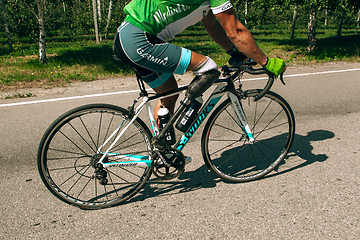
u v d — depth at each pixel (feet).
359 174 8.00
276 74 6.34
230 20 5.77
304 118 12.31
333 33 108.37
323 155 9.13
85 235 6.07
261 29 141.90
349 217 6.35
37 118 12.76
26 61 30.45
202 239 5.87
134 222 6.47
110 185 7.80
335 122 11.78
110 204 7.06
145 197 7.42
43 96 16.11
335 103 14.15
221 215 6.58
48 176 6.66
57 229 6.26
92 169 8.64
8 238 5.99
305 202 6.92
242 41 5.90
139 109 6.75
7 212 6.81
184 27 6.10
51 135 6.43
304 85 17.72
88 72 22.79
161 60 5.81
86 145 10.06
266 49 41.73
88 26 92.99
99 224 6.43
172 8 5.56
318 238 5.79
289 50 39.91
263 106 12.62
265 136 10.52
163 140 6.81
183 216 6.60
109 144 6.97
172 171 7.53
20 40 91.50
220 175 7.81
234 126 11.11
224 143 10.08
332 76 20.08
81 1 113.70
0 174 8.43
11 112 13.52
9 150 9.91
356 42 49.60
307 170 8.32
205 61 6.15
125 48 5.77
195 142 10.39
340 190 7.32
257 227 6.15
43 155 6.48
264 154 9.34
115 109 6.69
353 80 18.67
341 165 8.50
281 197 7.15
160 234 6.05
